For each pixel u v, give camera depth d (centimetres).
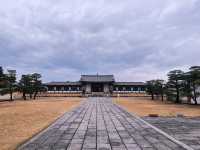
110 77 7225
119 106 3188
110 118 1916
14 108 2761
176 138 1151
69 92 7075
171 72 4166
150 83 5419
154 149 932
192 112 2495
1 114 2136
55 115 2080
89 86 6994
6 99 5159
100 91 7031
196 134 1257
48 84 7112
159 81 5116
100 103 3809
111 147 963
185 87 3919
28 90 5103
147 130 1364
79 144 1012
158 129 1387
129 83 7219
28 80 5153
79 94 6856
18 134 1229
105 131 1327
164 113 2359
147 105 3459
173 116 2075
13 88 4862
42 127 1438
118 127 1468
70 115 2112
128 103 3875
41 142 1047
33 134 1225
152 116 2058
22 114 2139
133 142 1054
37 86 5356
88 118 1906
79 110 2600
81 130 1354
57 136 1180
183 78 3931
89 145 995
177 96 4106
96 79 7038
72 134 1233
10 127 1445
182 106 3356
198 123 1669
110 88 7088
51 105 3256
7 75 4628
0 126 1480
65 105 3294
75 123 1628
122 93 7050
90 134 1236
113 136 1185
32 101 4331
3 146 977
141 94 6912
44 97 6134
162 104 3744
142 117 2006
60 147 959
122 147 963
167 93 4256
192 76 3703
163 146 980
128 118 1920
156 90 5059
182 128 1448
